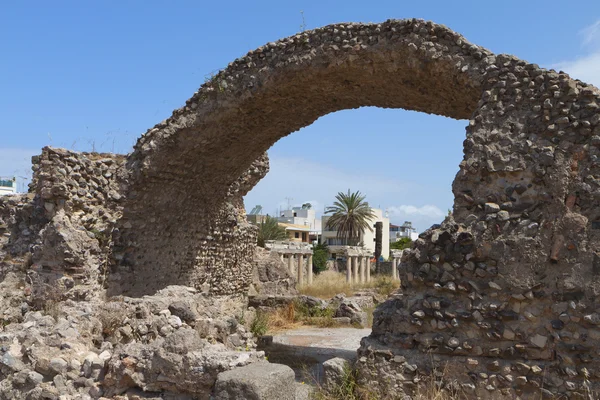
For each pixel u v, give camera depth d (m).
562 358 7.20
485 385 7.41
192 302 8.62
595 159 7.52
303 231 76.44
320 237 80.19
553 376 7.20
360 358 7.90
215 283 16.69
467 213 8.18
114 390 6.61
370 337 8.18
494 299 7.68
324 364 7.89
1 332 7.89
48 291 11.27
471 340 7.63
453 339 7.67
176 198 13.77
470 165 8.28
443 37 9.77
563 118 7.80
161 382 6.41
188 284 15.20
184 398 6.29
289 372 6.21
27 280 11.64
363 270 40.50
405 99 11.86
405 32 10.17
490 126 8.39
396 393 7.64
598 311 7.14
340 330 16.48
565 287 7.34
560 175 7.67
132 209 12.68
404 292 8.18
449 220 8.25
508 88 8.44
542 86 8.11
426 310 7.87
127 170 12.59
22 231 12.23
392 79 10.98
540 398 7.18
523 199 7.86
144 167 12.34
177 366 6.32
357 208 52.12
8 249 12.34
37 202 12.05
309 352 12.59
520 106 8.26
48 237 11.45
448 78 9.81
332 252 54.12
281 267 21.39
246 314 17.23
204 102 12.06
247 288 19.08
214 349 6.63
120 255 12.53
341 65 10.79
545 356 7.30
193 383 6.20
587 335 7.14
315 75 11.13
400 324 7.95
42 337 7.33
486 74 8.80
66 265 11.30
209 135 12.34
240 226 17.91
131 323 7.78
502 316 7.53
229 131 12.64
